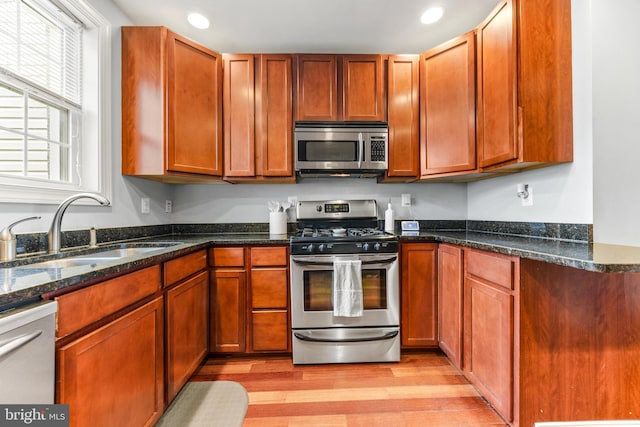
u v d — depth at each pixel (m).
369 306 1.96
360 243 1.94
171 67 1.87
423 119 2.19
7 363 0.67
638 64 1.47
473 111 1.92
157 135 1.85
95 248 1.52
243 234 2.44
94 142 1.68
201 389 1.67
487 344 1.45
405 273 2.02
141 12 1.88
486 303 1.46
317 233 2.19
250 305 1.99
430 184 2.62
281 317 1.99
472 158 1.94
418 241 2.03
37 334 0.74
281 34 2.12
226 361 1.99
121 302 1.08
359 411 1.48
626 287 1.26
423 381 1.74
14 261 1.13
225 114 2.18
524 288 1.23
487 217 2.31
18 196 1.24
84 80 1.67
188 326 1.64
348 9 1.87
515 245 1.38
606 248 1.26
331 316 1.94
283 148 2.20
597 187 1.45
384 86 2.24
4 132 1.29
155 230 2.23
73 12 1.56
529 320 1.23
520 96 1.55
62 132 1.58
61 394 0.82
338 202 2.52
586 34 1.47
